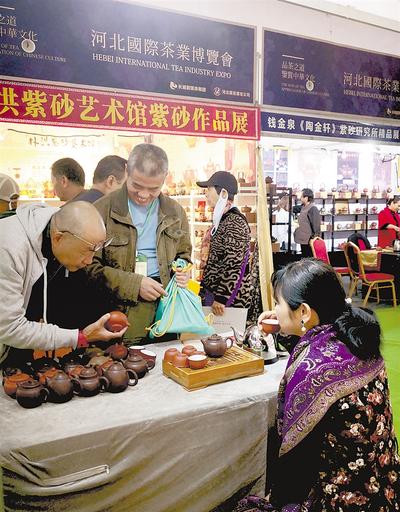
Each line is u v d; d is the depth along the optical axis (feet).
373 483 3.79
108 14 6.73
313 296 4.25
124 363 5.57
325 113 9.27
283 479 4.06
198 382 5.20
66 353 6.36
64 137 6.95
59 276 6.08
